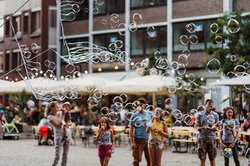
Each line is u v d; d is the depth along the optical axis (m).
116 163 18.66
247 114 24.25
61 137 15.08
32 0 45.81
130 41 40.00
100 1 41.78
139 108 15.09
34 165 17.81
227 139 15.28
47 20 44.75
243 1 34.09
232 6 34.47
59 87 27.80
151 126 14.41
